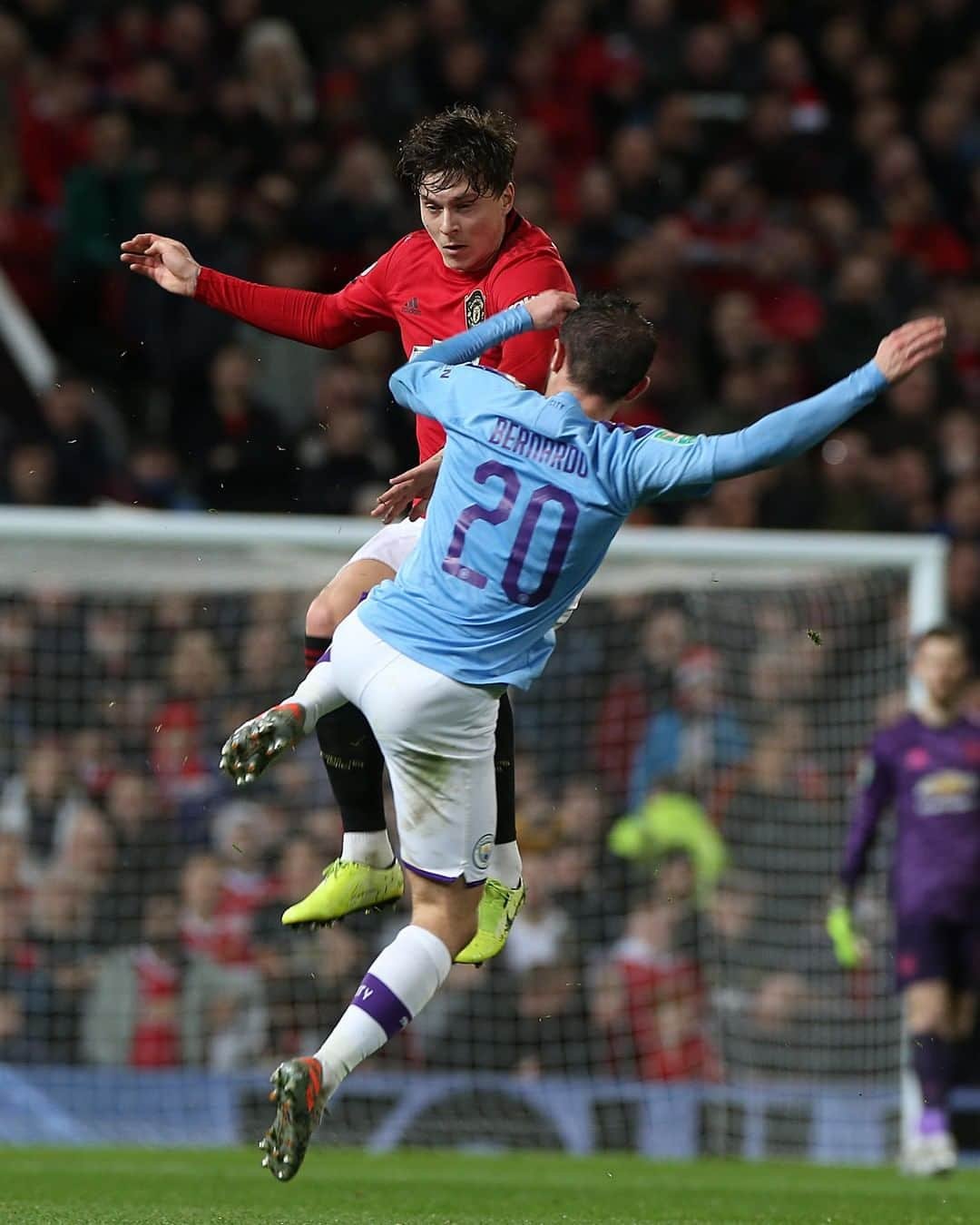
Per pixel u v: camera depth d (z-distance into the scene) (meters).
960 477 42.97
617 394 15.36
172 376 41.75
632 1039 34.62
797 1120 33.09
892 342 13.98
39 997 33.59
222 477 39.75
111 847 34.94
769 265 47.41
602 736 37.50
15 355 41.09
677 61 51.12
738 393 43.66
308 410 41.31
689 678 37.59
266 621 37.09
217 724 36.66
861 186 51.22
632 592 36.06
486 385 15.45
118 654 36.75
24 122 45.44
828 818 36.44
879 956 35.22
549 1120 32.78
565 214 47.25
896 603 36.28
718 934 35.91
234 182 44.31
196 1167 26.28
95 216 43.19
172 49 47.06
